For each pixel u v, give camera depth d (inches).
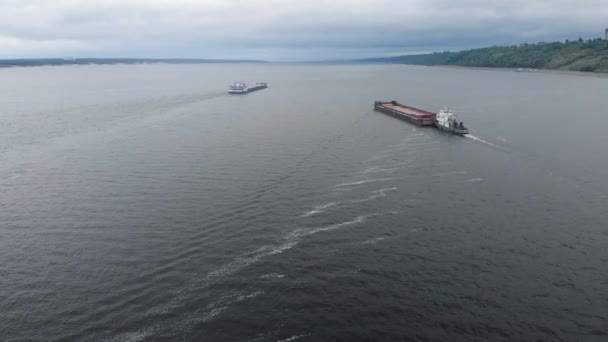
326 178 3565.5
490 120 6230.3
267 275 2160.4
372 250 2401.6
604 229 2642.7
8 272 2219.5
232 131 5620.1
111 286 2082.9
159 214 2871.6
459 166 3880.4
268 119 6678.2
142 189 3348.9
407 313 1891.0
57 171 3855.8
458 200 3090.6
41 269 2239.2
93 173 3777.1
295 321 1843.0
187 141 4995.1
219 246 2444.6
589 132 5246.1
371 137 5201.8
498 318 1856.5
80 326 1817.2
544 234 2586.1
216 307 1925.4
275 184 3417.8
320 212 2883.9
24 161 4215.1
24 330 1800.0
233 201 3075.8
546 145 4621.1
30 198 3203.7
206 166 3927.2
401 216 2824.8
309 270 2204.7
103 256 2352.4
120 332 1777.8
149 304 1950.1
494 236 2564.0
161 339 1737.2
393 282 2108.8
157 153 4431.6
